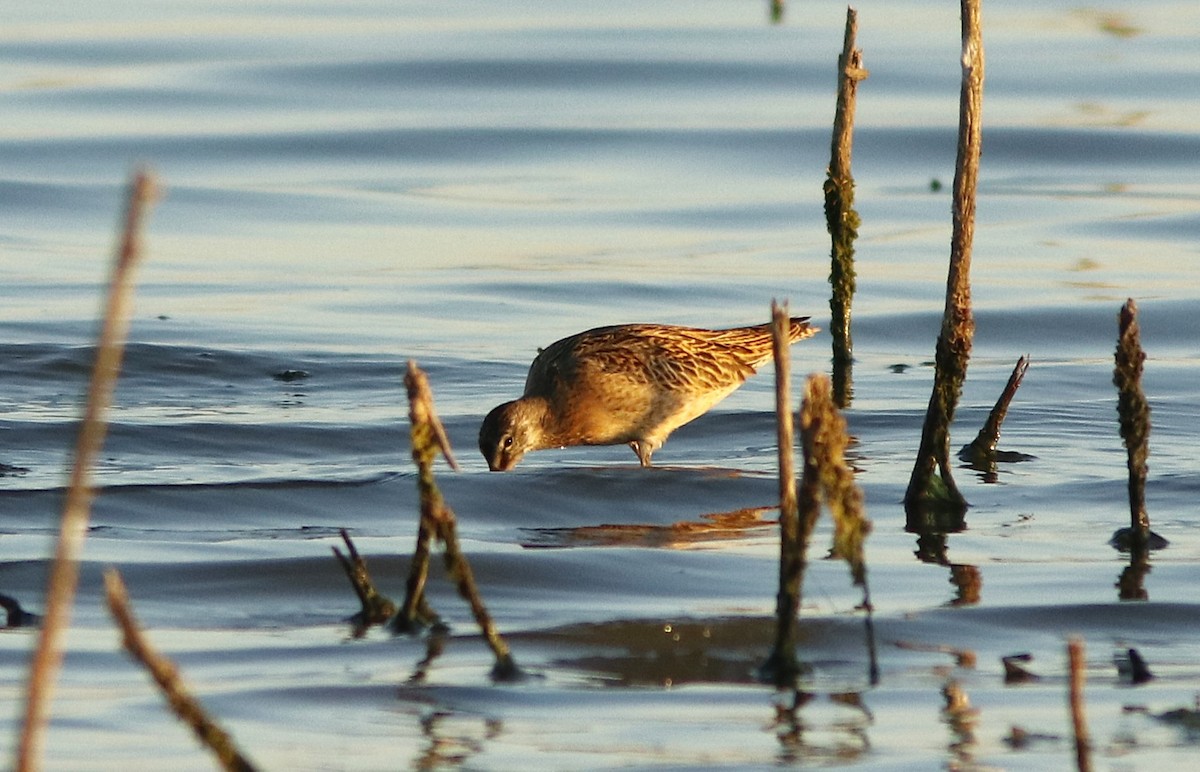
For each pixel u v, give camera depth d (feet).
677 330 51.29
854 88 56.95
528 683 31.96
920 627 34.91
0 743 28.35
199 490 44.34
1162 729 29.63
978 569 38.60
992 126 91.61
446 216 78.89
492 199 81.66
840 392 55.88
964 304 42.39
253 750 28.48
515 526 43.04
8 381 54.54
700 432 52.47
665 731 29.68
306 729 29.50
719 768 27.99
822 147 89.61
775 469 48.01
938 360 42.78
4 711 29.78
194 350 58.49
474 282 68.95
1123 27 113.29
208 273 69.77
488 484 45.88
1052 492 44.73
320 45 107.24
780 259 72.84
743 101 97.25
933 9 117.29
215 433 49.90
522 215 79.00
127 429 49.83
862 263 72.38
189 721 20.88
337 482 45.52
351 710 30.45
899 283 69.41
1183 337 61.98
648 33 110.32
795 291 68.28
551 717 30.30
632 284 68.85
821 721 30.19
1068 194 82.84
